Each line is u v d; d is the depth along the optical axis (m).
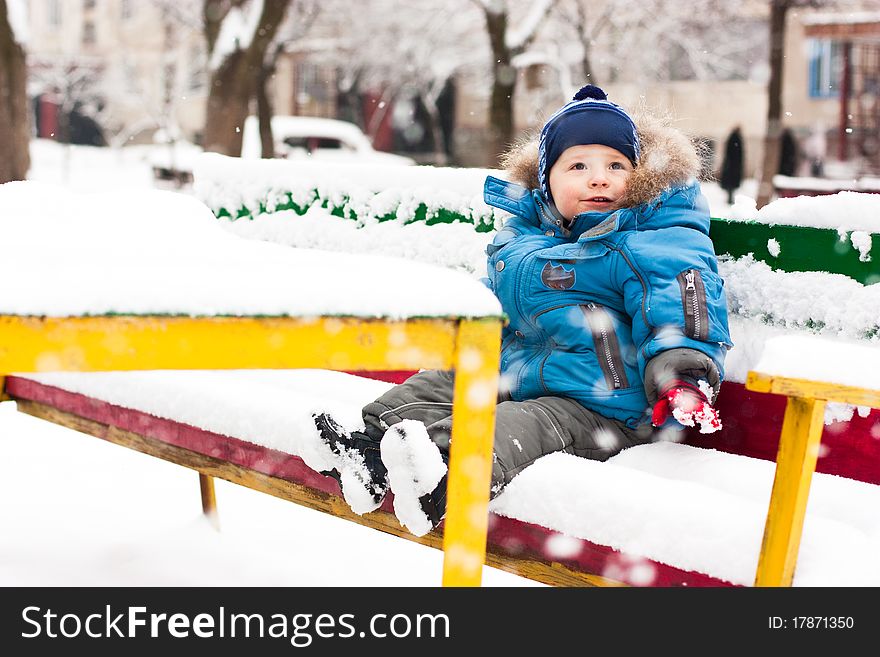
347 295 1.19
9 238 1.34
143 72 28.48
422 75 22.33
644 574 1.41
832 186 14.22
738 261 2.10
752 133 24.52
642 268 1.93
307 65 27.94
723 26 18.88
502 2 15.60
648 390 1.80
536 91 18.64
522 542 1.54
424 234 2.63
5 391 2.38
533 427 1.73
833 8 18.14
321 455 1.64
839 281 1.95
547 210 2.23
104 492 2.86
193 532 2.52
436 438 1.55
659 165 2.03
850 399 1.28
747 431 2.01
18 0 11.08
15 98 11.06
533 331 2.09
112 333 1.10
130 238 1.39
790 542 1.32
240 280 1.19
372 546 2.52
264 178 2.96
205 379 2.00
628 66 18.50
